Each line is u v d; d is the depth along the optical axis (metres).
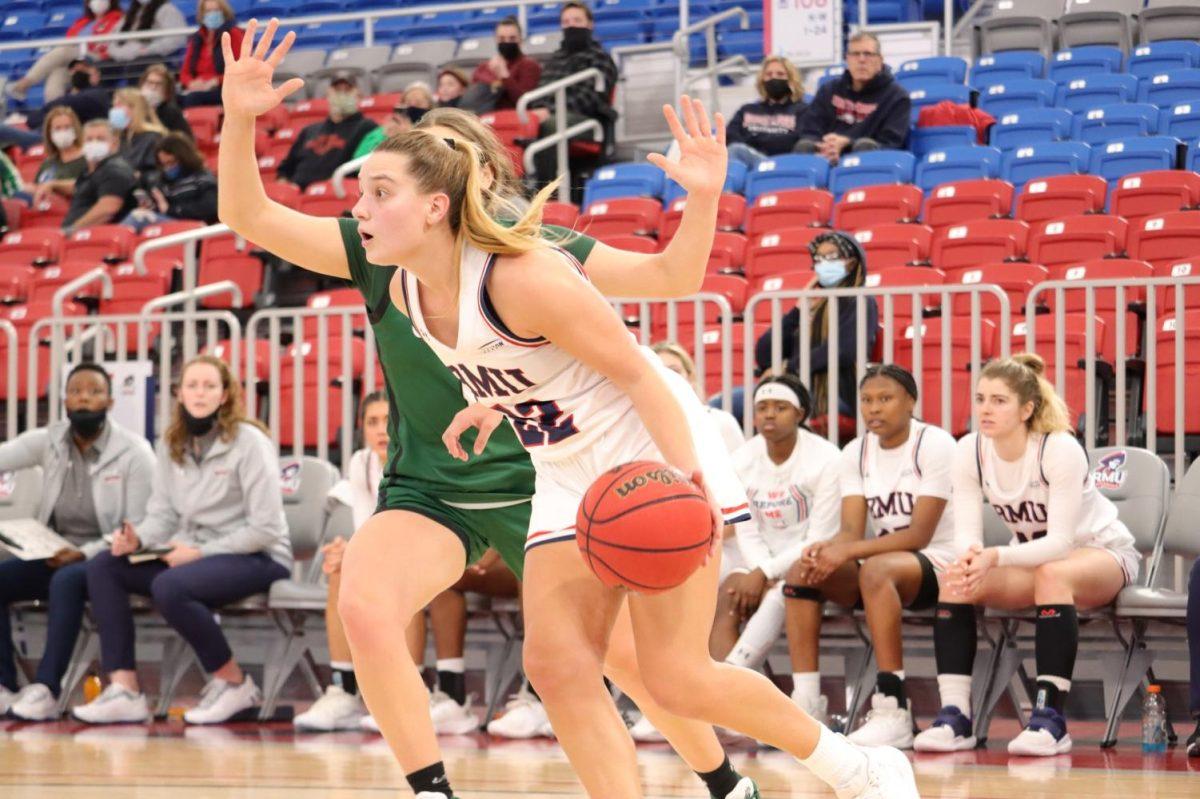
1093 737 6.48
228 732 6.91
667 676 3.12
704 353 7.93
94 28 17.25
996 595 6.09
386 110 14.48
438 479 3.76
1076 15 14.44
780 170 11.75
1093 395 7.16
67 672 7.98
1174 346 7.68
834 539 6.58
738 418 8.01
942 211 10.66
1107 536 6.30
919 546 6.42
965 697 6.09
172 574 7.23
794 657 6.42
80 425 7.96
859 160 11.66
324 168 12.85
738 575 6.69
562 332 2.98
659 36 16.14
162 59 16.33
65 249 12.10
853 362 7.66
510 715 6.63
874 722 6.12
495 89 13.79
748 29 15.92
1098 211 10.48
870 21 15.81
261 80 3.36
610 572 2.89
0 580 7.88
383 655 3.26
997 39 14.66
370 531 3.61
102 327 9.09
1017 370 6.10
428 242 3.08
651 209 11.37
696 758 3.48
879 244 10.06
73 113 14.02
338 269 3.64
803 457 6.87
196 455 7.55
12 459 8.31
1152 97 12.76
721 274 10.36
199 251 12.13
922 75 13.62
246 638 8.12
